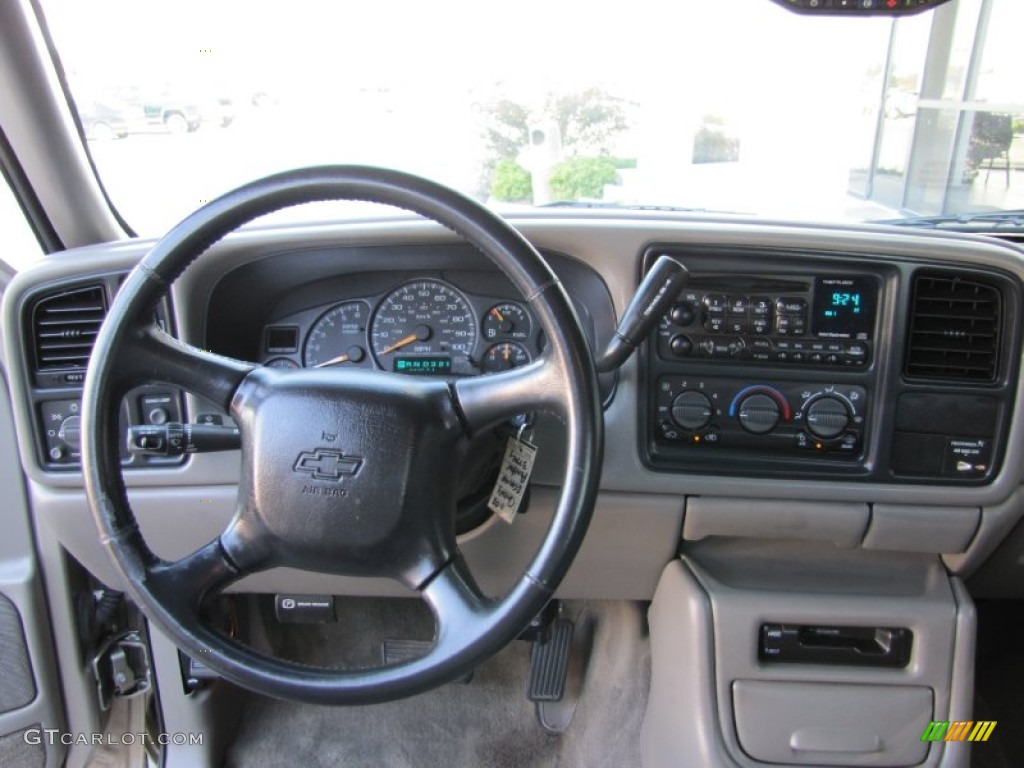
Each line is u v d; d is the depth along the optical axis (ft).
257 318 4.37
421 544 2.92
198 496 4.29
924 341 3.93
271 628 5.97
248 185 2.89
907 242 3.81
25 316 4.07
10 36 4.02
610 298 4.06
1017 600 5.62
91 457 2.94
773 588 4.36
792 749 4.25
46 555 5.07
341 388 2.95
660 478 4.09
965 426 3.98
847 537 4.23
